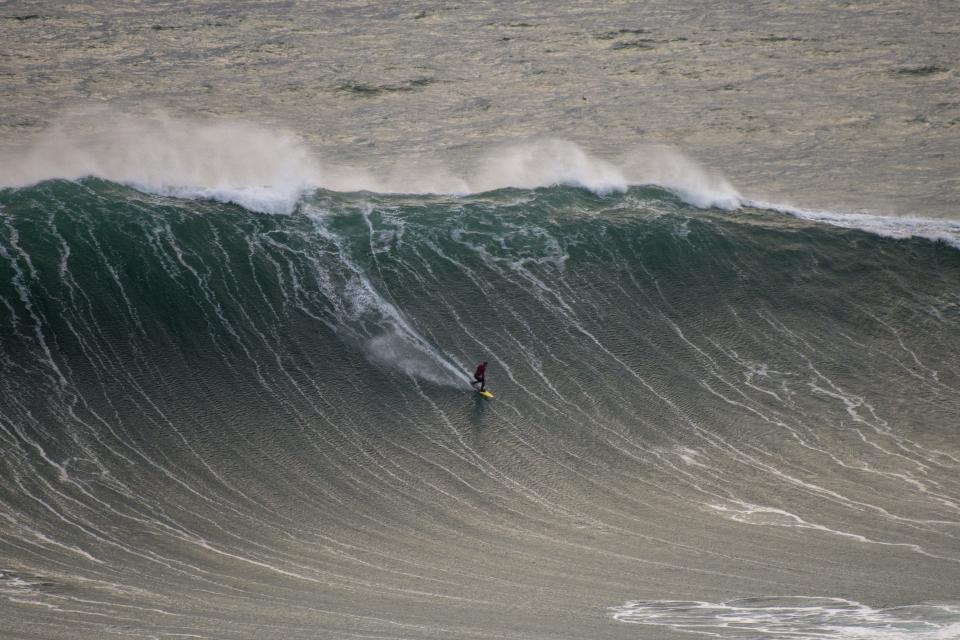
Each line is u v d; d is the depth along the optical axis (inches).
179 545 2945.4
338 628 2534.5
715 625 2559.1
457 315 4033.0
